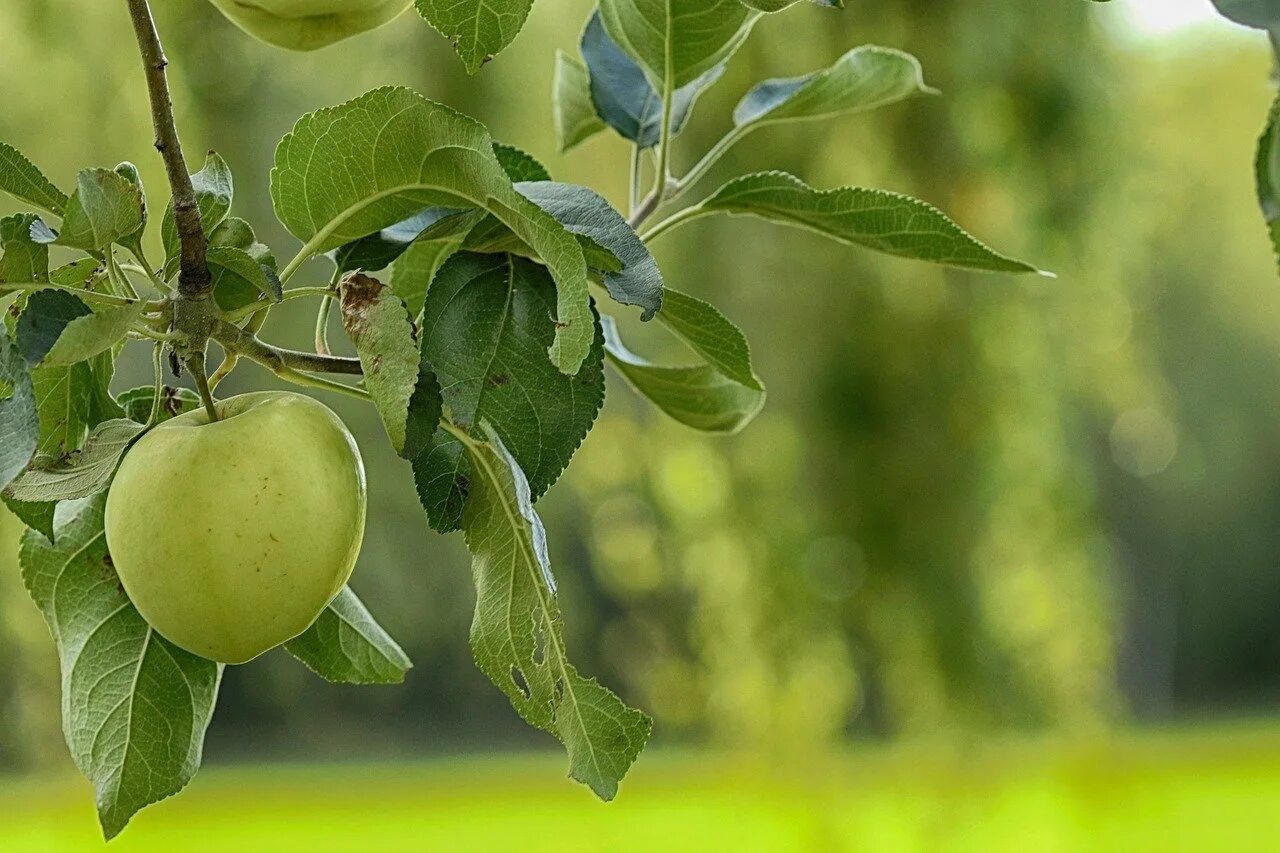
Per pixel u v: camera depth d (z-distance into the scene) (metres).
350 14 1.15
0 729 4.57
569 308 1.01
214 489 1.06
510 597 1.15
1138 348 5.01
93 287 1.10
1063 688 5.06
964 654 4.84
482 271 1.19
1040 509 4.97
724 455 4.97
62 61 4.59
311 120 1.10
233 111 4.86
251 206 4.96
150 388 1.31
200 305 1.04
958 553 4.82
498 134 4.84
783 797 5.10
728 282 4.87
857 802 5.07
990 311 4.85
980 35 4.60
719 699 5.11
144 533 1.07
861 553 4.84
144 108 4.66
